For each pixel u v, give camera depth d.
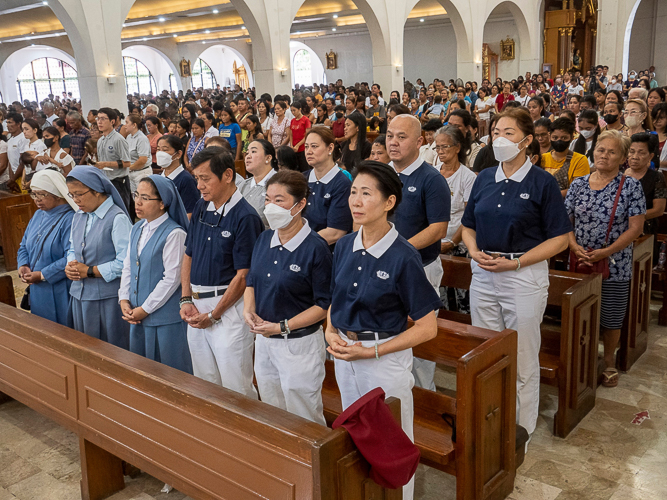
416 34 26.16
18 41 24.62
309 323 2.39
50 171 3.49
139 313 2.96
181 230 3.00
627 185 3.49
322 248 2.43
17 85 27.81
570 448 3.02
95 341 2.66
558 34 24.16
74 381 2.66
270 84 14.27
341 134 8.66
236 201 2.78
